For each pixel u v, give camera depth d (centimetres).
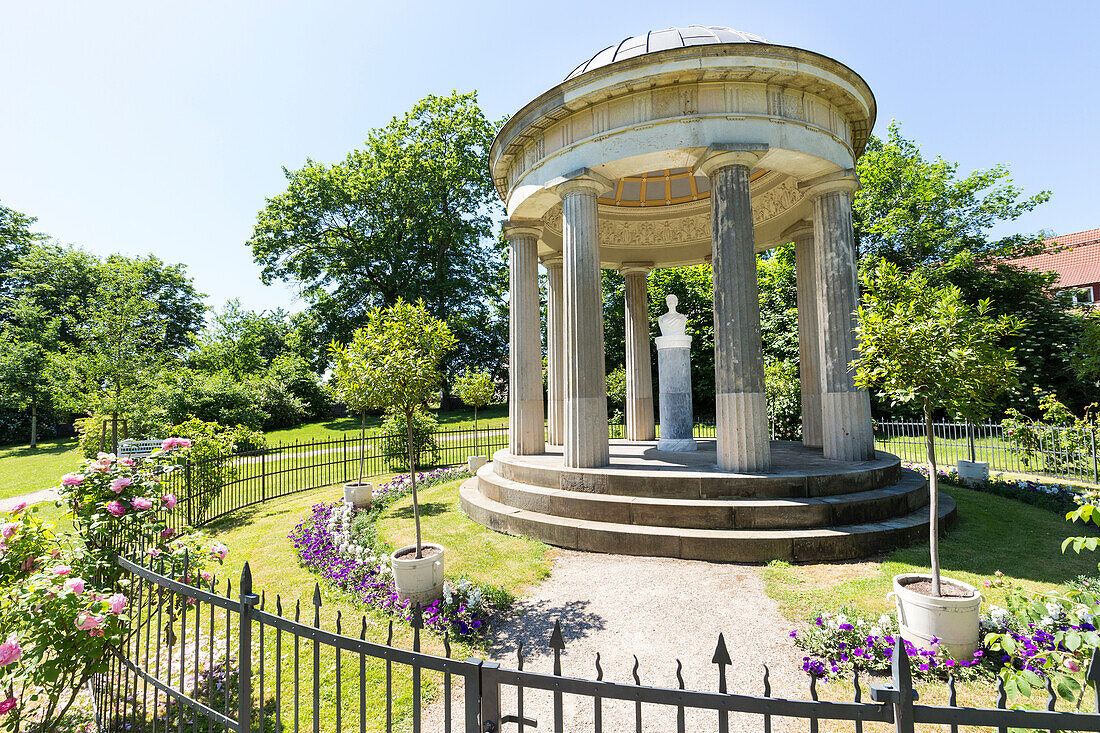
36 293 4203
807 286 1341
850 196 1050
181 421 2950
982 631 485
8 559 425
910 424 1848
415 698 257
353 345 678
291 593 708
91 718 442
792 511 777
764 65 901
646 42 1133
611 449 1333
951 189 2741
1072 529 871
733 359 893
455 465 2006
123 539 484
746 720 415
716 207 938
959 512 977
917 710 203
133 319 2192
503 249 4012
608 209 1634
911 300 516
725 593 639
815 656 493
